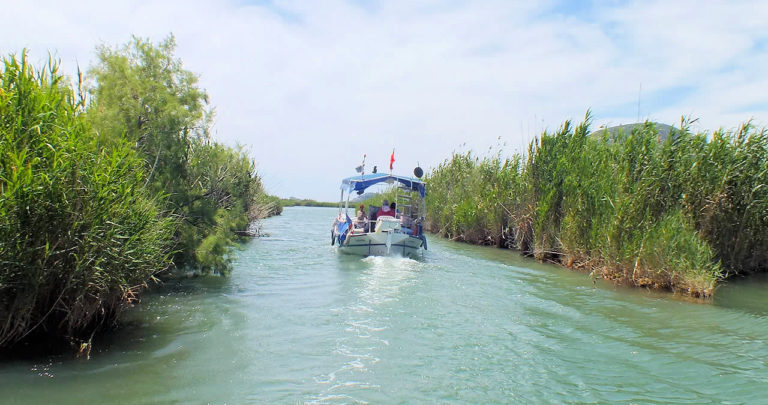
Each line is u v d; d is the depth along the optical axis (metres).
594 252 13.15
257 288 10.46
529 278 12.59
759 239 13.64
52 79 6.34
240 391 5.20
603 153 15.04
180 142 10.50
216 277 11.41
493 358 6.55
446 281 11.93
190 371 5.65
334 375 5.78
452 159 26.48
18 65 5.50
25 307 5.29
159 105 10.02
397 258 15.46
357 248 15.73
